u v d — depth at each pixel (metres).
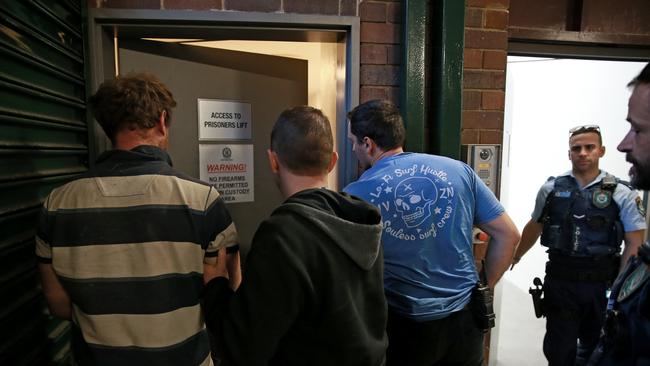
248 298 0.81
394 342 1.34
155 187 0.92
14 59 0.95
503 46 1.91
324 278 0.82
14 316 0.95
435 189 1.30
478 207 1.41
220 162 1.90
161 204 0.91
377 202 1.31
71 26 1.33
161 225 0.91
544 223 2.35
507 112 2.72
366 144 1.44
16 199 0.97
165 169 0.96
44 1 1.11
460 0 1.76
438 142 1.83
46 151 1.12
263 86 2.02
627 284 0.80
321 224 0.83
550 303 2.29
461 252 1.34
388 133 1.40
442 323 1.31
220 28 1.66
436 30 1.83
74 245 0.88
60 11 1.24
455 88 1.79
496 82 1.92
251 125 1.99
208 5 1.61
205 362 1.01
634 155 0.72
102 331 0.89
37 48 1.08
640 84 0.71
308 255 0.81
